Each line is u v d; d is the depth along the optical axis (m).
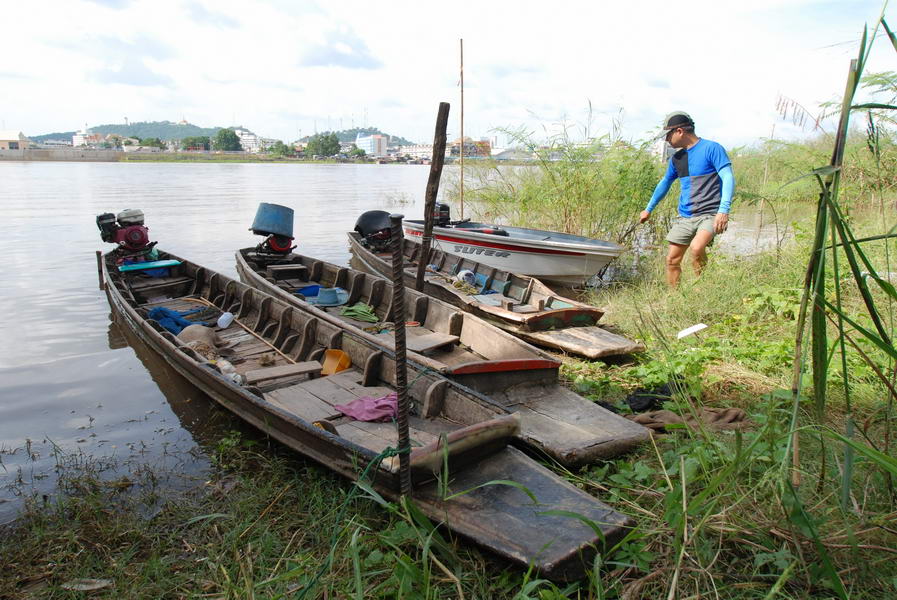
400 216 3.15
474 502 3.55
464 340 6.55
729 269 8.96
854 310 6.88
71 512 4.20
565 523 3.33
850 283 7.71
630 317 7.88
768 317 7.50
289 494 4.29
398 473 3.54
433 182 6.75
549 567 3.00
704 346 6.50
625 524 3.31
